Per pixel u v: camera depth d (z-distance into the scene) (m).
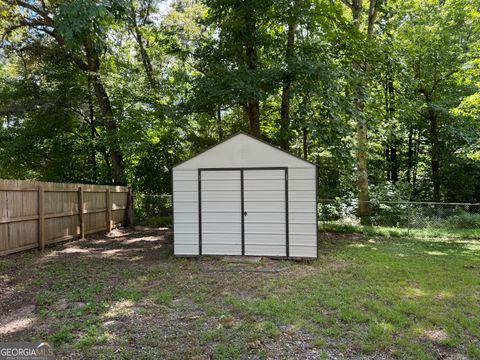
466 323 3.81
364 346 3.29
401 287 5.13
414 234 10.52
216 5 10.82
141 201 14.38
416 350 3.23
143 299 4.60
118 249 8.41
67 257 7.29
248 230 7.23
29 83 12.79
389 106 14.60
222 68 10.45
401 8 14.49
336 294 4.78
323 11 10.92
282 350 3.24
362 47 11.09
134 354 3.16
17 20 11.27
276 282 5.39
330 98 10.12
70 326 3.75
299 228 7.00
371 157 14.61
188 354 3.16
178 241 7.44
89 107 14.19
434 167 17.34
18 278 5.58
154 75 14.77
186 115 12.73
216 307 4.31
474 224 10.93
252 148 7.21
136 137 12.72
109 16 8.80
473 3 13.51
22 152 13.37
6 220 6.87
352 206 12.73
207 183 7.36
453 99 15.42
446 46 14.94
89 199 10.35
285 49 11.15
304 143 13.85
